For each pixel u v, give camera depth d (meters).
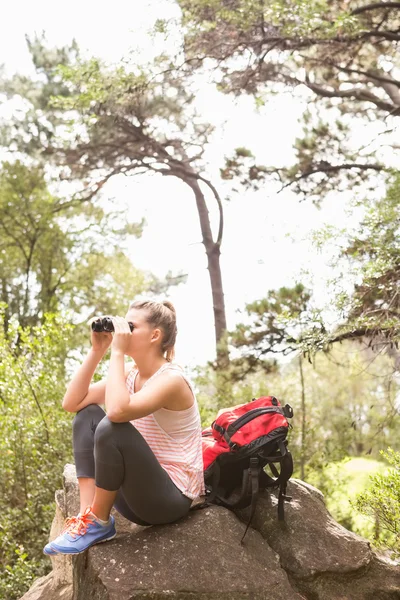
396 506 3.96
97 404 3.36
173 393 3.10
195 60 9.38
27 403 6.80
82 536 3.08
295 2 7.55
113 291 17.41
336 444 8.72
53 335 7.17
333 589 3.46
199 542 3.22
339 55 9.04
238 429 3.44
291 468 3.43
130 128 12.15
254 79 9.55
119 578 3.00
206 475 3.48
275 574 3.27
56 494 4.12
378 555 3.82
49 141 14.39
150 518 3.17
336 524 3.76
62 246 17.00
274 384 9.38
